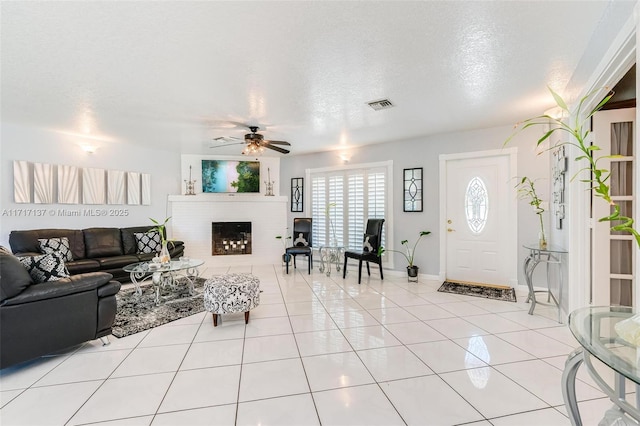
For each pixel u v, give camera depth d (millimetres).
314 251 6375
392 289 4410
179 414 1749
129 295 4129
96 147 5133
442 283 4723
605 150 2660
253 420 1699
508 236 4363
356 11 1821
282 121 4039
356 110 3611
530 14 1877
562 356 2398
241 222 6461
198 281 4930
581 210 2775
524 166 4191
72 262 4363
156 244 5418
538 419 1692
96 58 2395
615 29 1778
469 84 2896
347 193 5910
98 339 2748
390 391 1954
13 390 1986
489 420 1686
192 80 2789
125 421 1695
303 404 1832
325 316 3312
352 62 2457
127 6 1767
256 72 2625
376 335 2807
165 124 4180
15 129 4281
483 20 1929
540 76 2734
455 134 4691
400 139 5105
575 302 2820
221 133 4688
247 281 3174
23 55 2346
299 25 1960
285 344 2633
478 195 4590
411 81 2818
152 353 2484
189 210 6223
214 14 1845
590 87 2244
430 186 4934
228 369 2229
